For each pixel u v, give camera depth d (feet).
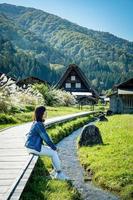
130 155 55.72
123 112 203.21
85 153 63.46
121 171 45.88
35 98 167.63
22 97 160.35
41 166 49.37
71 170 51.88
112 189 41.42
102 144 71.15
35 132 40.83
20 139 64.80
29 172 36.73
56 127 102.53
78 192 38.32
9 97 115.03
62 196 34.65
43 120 41.52
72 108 238.89
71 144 80.64
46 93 228.43
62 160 59.72
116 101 208.54
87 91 332.19
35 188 36.45
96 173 47.62
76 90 333.01
